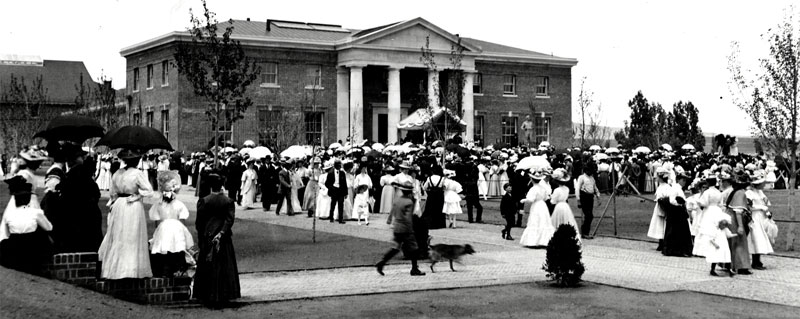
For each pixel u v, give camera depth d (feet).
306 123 211.41
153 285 42.80
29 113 239.91
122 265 41.55
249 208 111.55
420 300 45.19
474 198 92.38
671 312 41.81
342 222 90.17
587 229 76.89
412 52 213.87
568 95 247.50
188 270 48.60
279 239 73.56
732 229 54.85
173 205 44.45
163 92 199.93
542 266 54.39
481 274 54.70
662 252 65.36
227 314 40.96
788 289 48.96
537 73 242.37
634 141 230.68
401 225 53.83
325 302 44.55
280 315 40.91
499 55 234.58
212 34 99.81
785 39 69.97
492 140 235.61
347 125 213.05
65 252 43.09
